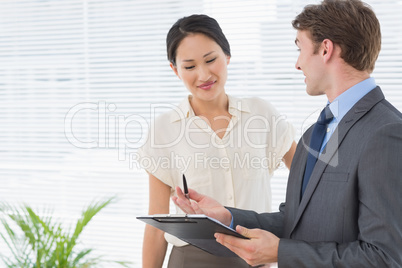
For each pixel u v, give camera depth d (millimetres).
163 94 2887
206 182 1773
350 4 1206
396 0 2484
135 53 2926
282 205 1582
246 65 2744
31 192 3109
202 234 1277
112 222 2986
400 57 2488
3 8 3141
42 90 3088
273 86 2715
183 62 1687
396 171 1056
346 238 1154
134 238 2955
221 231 1172
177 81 2861
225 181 1781
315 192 1229
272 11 2697
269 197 1893
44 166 3092
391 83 2510
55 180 3074
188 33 1661
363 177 1091
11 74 3141
